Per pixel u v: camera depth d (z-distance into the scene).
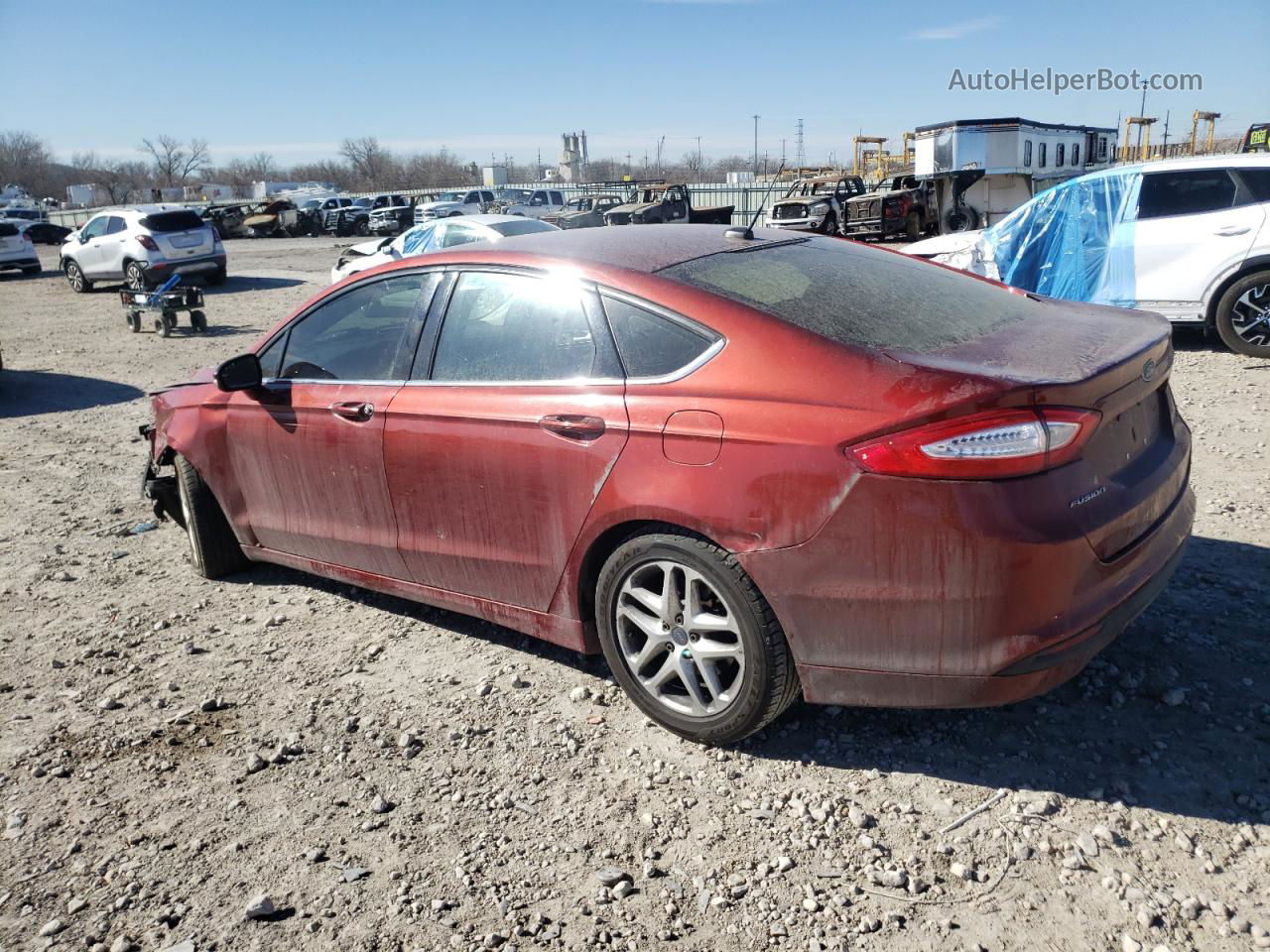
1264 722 3.04
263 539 4.49
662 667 3.12
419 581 3.85
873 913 2.40
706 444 2.82
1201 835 2.57
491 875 2.63
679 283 3.08
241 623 4.33
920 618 2.60
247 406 4.25
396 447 3.65
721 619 2.92
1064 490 2.53
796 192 27.78
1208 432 6.16
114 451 7.69
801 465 2.65
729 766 3.03
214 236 21.28
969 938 2.31
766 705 2.90
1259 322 8.16
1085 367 2.65
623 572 3.10
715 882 2.55
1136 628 3.62
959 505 2.49
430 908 2.53
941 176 24.69
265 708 3.57
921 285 3.40
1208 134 49.81
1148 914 2.32
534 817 2.86
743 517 2.75
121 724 3.52
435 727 3.37
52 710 3.65
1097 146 30.30
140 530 5.68
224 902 2.59
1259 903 2.33
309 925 2.49
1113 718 3.11
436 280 3.68
